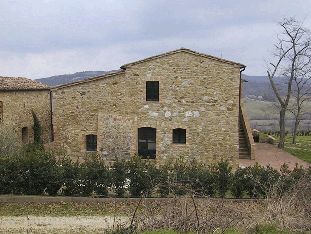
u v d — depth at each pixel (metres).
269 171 12.21
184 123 16.48
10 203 11.48
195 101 16.38
